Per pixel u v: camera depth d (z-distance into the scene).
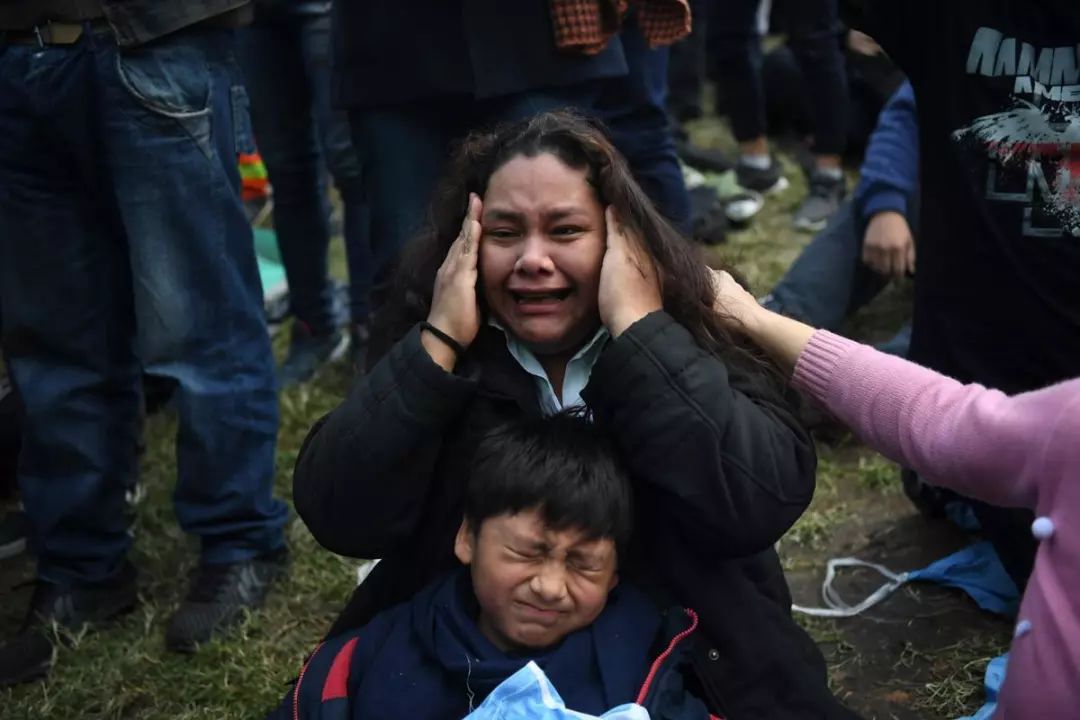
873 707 2.22
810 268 3.45
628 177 1.65
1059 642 1.26
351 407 1.64
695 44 5.75
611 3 2.40
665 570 1.69
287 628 2.53
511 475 1.54
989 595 2.46
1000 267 2.11
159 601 2.66
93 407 2.49
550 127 1.66
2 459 3.11
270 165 3.45
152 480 3.14
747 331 1.69
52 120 2.25
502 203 1.63
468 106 2.50
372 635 1.69
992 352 2.17
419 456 1.64
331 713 1.64
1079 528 1.26
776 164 5.11
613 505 1.55
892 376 1.52
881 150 3.33
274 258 4.29
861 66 5.04
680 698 1.59
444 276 1.66
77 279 2.40
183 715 2.30
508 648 1.62
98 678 2.40
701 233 4.38
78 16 2.18
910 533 2.76
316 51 3.20
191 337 2.41
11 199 2.34
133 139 2.24
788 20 4.52
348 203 3.43
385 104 2.48
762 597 1.73
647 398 1.55
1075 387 1.31
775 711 1.69
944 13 2.05
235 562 2.57
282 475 3.13
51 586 2.55
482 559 1.57
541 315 1.64
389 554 1.80
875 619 2.47
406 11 2.40
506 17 2.37
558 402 1.72
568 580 1.56
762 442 1.57
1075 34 1.92
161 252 2.33
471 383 1.62
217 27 2.35
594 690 1.57
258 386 2.53
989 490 1.40
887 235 3.27
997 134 2.02
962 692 2.21
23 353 2.45
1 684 2.41
